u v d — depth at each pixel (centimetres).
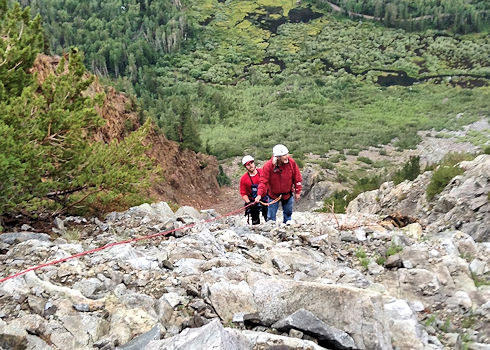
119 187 974
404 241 689
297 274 567
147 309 445
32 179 798
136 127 5191
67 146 902
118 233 791
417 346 392
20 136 792
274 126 13700
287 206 894
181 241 678
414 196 1633
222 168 7806
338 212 2167
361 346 382
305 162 7962
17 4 1068
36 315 416
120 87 17438
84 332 404
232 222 1053
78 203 905
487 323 448
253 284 497
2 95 856
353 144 9950
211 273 523
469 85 19825
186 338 360
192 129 7381
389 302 449
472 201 1198
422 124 12462
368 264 620
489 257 629
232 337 367
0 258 584
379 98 17475
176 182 5394
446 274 550
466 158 1689
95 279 503
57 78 1008
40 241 634
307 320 406
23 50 988
